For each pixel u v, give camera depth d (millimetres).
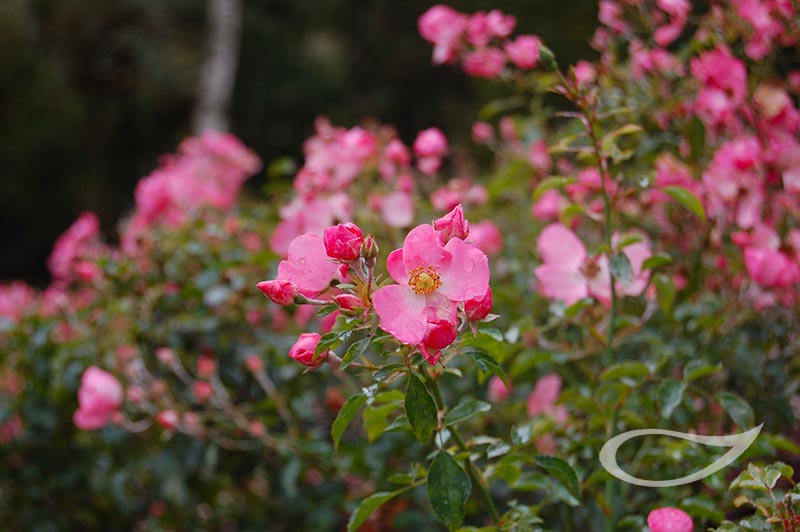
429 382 1019
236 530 1632
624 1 1407
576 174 1448
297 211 1410
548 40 5789
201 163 1982
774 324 1334
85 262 1600
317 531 1455
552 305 1218
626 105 1328
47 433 1634
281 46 7824
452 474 992
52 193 6758
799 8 1257
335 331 997
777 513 1003
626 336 1249
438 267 961
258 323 1523
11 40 6395
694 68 1301
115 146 7316
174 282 1546
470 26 1438
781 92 1299
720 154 1270
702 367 1106
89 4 6879
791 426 1284
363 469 1405
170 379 1506
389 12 8109
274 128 7980
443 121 7547
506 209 1824
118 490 1585
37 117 6531
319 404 1566
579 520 1273
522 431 1071
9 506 1664
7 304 1783
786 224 1295
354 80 8141
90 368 1436
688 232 1354
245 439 1531
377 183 1664
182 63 6926
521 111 3564
